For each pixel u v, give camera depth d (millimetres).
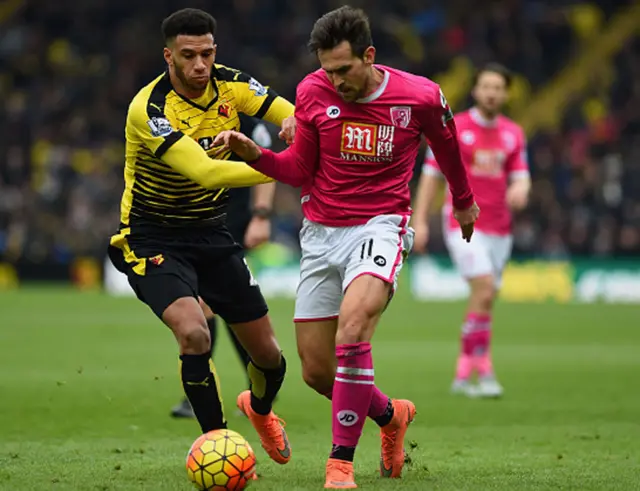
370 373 18453
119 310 70312
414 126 19203
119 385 35375
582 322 65125
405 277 86812
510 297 87250
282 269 87688
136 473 20078
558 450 23578
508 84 35594
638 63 107312
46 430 26375
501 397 33750
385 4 111000
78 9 112625
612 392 35031
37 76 108562
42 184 98562
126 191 20328
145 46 108562
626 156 99250
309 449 23781
